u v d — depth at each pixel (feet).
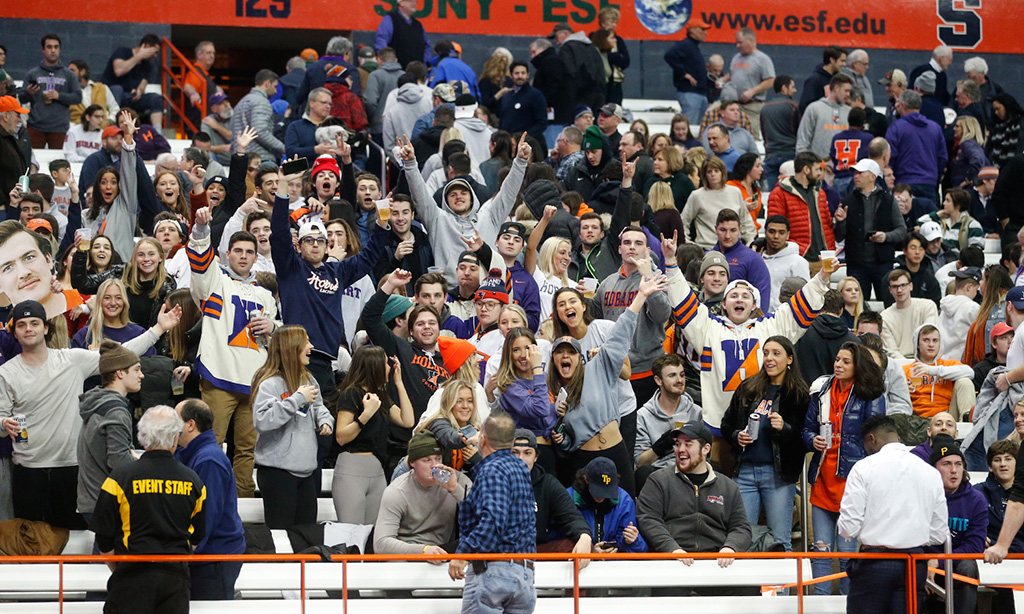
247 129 109.50
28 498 81.56
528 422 85.92
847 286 117.50
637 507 84.58
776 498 88.69
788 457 88.58
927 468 76.43
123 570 69.41
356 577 78.13
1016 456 86.02
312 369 92.12
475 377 89.56
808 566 83.66
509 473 72.43
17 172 121.49
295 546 81.00
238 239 93.91
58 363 82.64
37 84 162.81
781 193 132.16
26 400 81.41
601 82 163.12
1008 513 76.74
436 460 79.36
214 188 116.78
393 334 91.25
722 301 102.17
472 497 72.59
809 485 90.63
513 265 104.88
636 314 88.28
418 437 79.41
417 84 152.56
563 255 108.99
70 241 112.16
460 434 81.41
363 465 84.38
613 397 87.86
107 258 101.60
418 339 92.12
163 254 97.91
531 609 73.56
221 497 74.59
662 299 96.22
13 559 68.28
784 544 87.97
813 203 132.05
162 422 70.23
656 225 120.98
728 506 84.07
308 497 85.30
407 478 80.53
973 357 112.47
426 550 78.18
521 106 153.79
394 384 89.15
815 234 131.95
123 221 112.68
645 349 98.48
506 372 86.17
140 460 70.18
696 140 160.04
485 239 113.09
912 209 150.82
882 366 93.56
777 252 122.83
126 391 79.25
